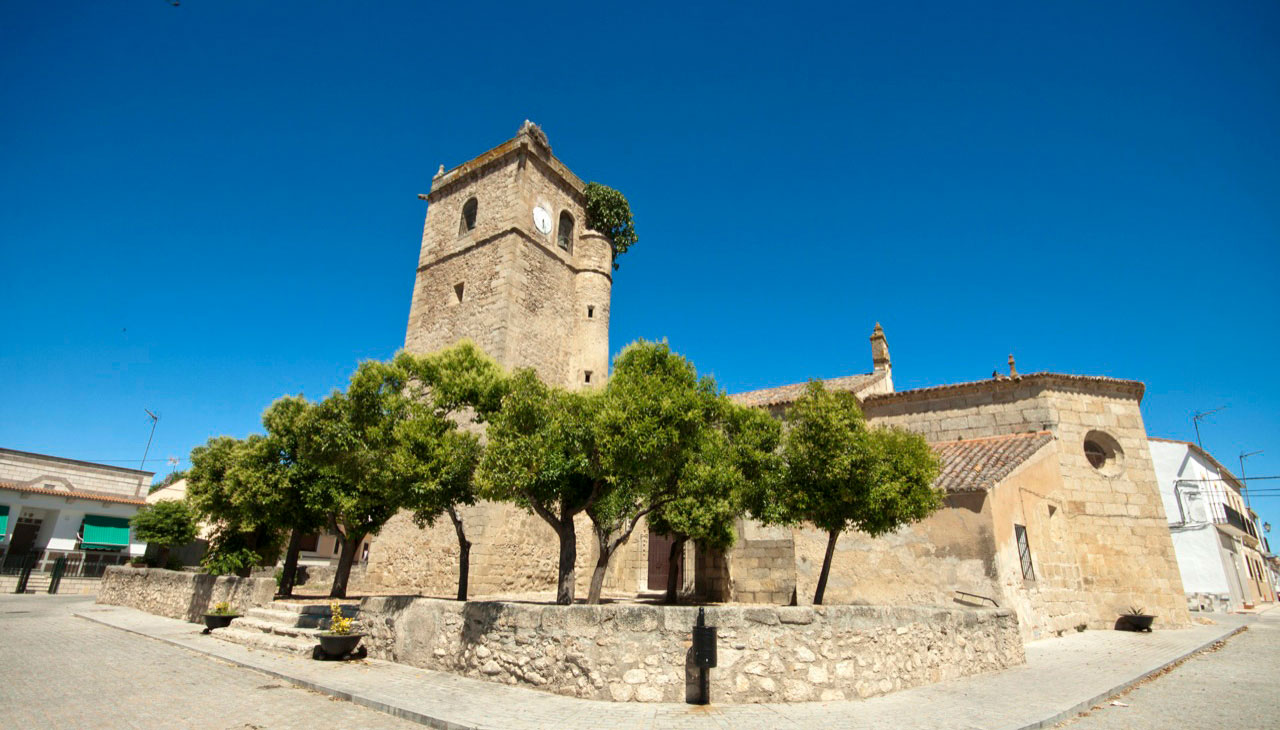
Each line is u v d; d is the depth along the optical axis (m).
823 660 9.66
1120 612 19.36
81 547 35.00
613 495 12.43
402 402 14.86
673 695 9.21
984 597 15.07
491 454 11.49
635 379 12.25
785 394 27.03
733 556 20.62
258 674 11.30
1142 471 20.78
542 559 24.05
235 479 19.27
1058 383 21.31
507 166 28.91
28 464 35.72
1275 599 49.03
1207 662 13.80
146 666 11.79
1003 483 16.58
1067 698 9.65
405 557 24.41
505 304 25.73
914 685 10.52
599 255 30.50
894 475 13.05
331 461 15.40
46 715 8.08
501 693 9.64
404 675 10.95
